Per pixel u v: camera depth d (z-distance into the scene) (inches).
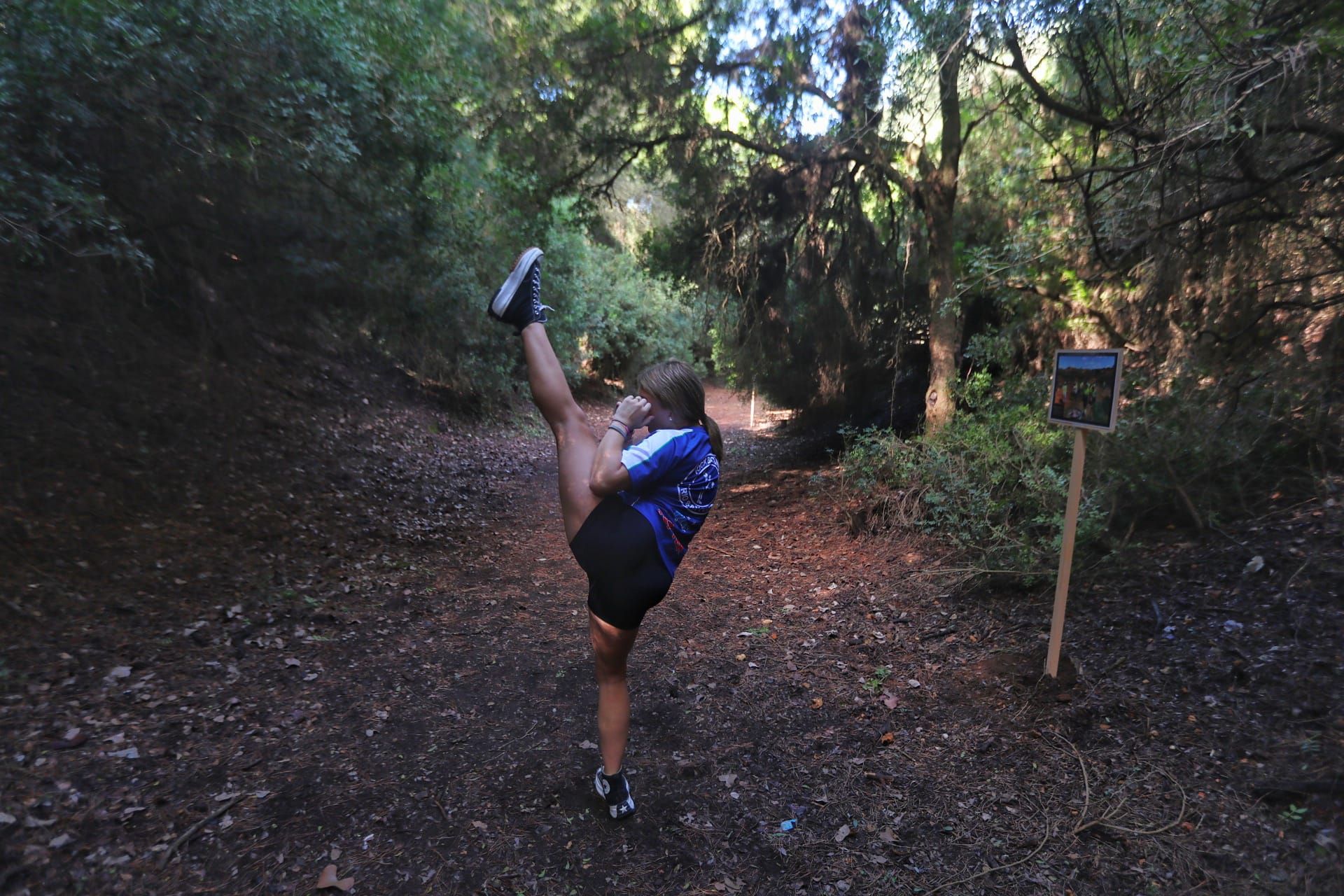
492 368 606.2
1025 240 253.4
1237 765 114.9
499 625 198.4
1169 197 200.5
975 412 320.5
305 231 287.9
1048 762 124.0
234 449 312.0
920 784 122.1
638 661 173.9
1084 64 221.5
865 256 425.7
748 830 112.6
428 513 331.0
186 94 196.9
